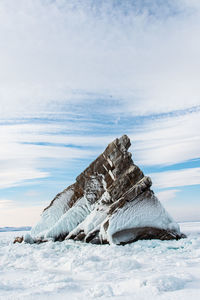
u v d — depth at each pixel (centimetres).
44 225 1465
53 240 1295
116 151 1338
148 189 1170
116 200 1223
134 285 379
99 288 372
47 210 1509
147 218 1108
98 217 1196
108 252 824
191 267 556
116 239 1059
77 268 570
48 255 841
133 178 1245
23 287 422
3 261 777
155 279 389
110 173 1341
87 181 1402
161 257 727
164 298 324
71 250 959
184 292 348
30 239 1310
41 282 450
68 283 424
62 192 1524
